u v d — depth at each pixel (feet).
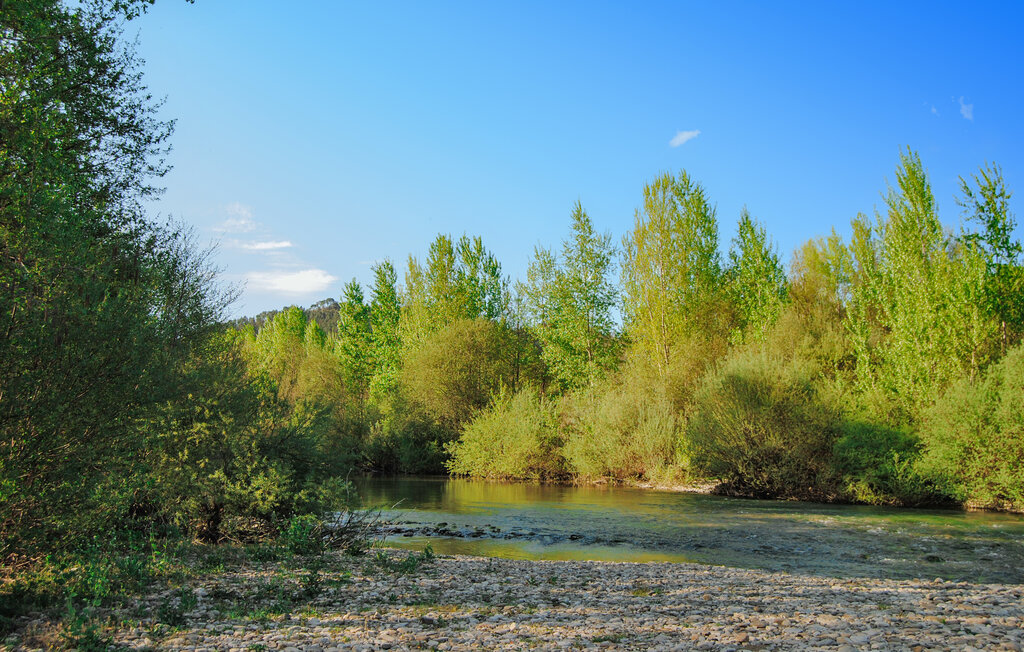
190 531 52.70
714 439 103.81
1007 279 94.38
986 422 81.05
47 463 31.55
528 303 167.94
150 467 45.62
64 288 31.60
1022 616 30.71
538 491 114.32
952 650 24.11
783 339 132.16
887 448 91.25
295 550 49.08
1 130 33.19
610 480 127.34
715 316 148.15
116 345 33.71
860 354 109.29
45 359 30.63
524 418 138.21
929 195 104.32
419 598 34.91
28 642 23.67
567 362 154.61
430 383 166.40
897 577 44.91
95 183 47.80
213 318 60.95
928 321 96.43
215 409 54.65
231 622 28.48
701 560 53.11
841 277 156.46
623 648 24.85
